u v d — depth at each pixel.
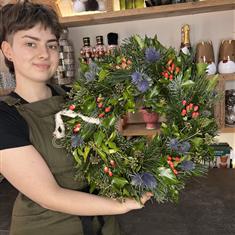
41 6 0.69
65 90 0.89
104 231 0.79
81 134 0.56
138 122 1.44
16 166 0.60
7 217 1.13
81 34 1.50
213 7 1.24
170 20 1.42
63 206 0.59
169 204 1.15
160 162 0.56
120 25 1.46
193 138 0.59
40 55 0.67
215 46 1.41
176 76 0.58
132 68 0.56
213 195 1.20
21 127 0.65
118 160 0.55
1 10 0.68
